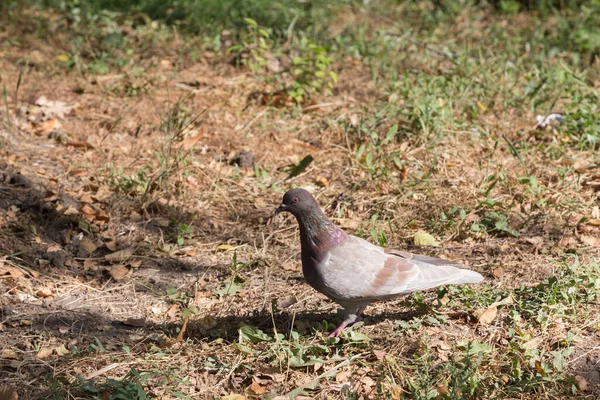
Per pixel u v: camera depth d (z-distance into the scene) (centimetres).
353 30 1873
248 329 845
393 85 1498
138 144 1320
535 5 2120
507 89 1474
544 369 779
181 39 1761
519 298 916
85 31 1738
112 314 926
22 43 1727
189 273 1012
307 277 838
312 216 820
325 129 1377
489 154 1257
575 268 938
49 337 870
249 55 1662
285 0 1906
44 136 1336
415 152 1273
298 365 802
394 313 916
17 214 1103
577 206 1119
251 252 1055
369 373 803
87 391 771
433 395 750
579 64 1708
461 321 886
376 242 1032
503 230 1063
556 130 1334
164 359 824
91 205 1134
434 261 864
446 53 1714
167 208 1130
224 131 1373
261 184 1207
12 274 973
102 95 1489
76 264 1023
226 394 784
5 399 753
